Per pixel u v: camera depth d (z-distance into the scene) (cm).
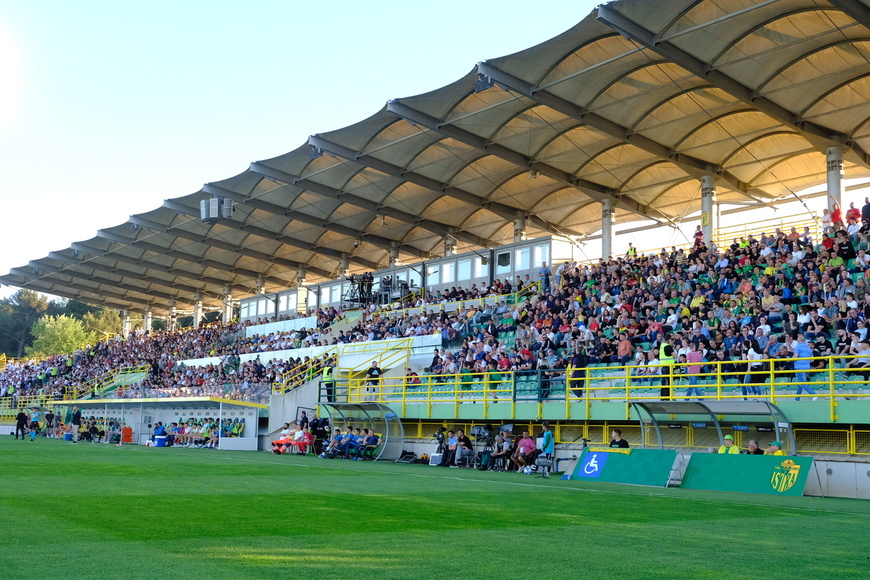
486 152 3803
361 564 757
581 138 3753
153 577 679
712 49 2753
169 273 7125
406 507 1277
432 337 3891
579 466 2128
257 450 3762
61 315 11312
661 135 3572
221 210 4631
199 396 4078
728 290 2927
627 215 4959
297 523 1048
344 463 2669
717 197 4556
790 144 3719
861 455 1880
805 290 2645
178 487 1529
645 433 2334
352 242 5925
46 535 898
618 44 2848
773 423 2011
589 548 889
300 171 4384
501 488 1730
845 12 2312
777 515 1291
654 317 2953
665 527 1098
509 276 4794
